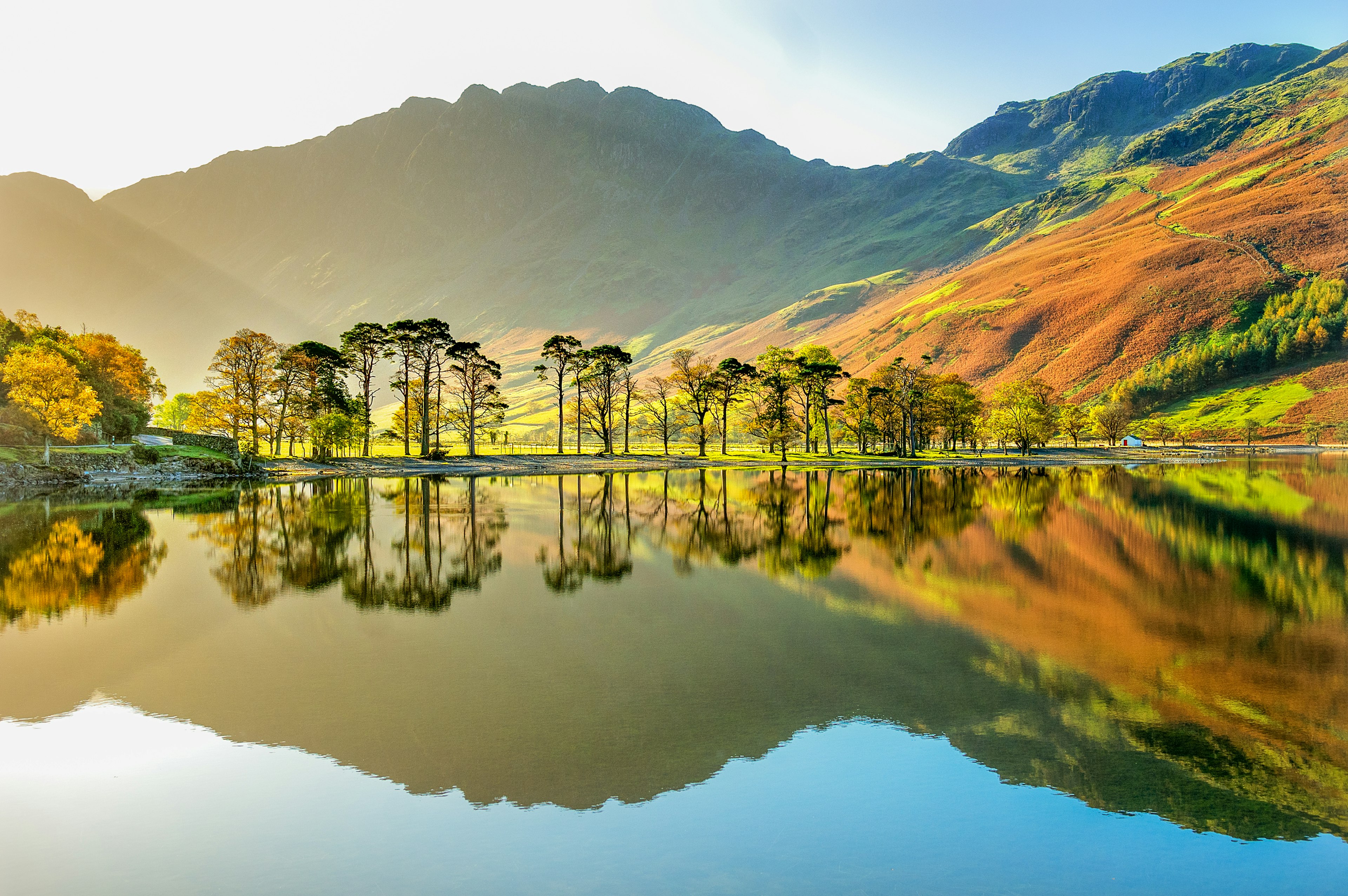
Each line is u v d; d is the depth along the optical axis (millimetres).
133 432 95188
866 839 9305
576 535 35406
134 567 26922
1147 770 11195
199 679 14695
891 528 38219
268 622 19141
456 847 9086
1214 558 29594
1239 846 9289
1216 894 8352
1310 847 9250
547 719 12797
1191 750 11812
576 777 10812
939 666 15773
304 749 11641
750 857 8898
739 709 13352
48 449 70625
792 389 126125
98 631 18172
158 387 105875
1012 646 17250
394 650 16656
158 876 8531
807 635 18125
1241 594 22922
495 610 20453
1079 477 82812
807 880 8500
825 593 22781
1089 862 8922
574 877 8484
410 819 9703
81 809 9969
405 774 10883
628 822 9648
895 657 16375
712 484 70250
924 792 10477
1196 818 9875
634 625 18984
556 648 16906
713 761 11320
